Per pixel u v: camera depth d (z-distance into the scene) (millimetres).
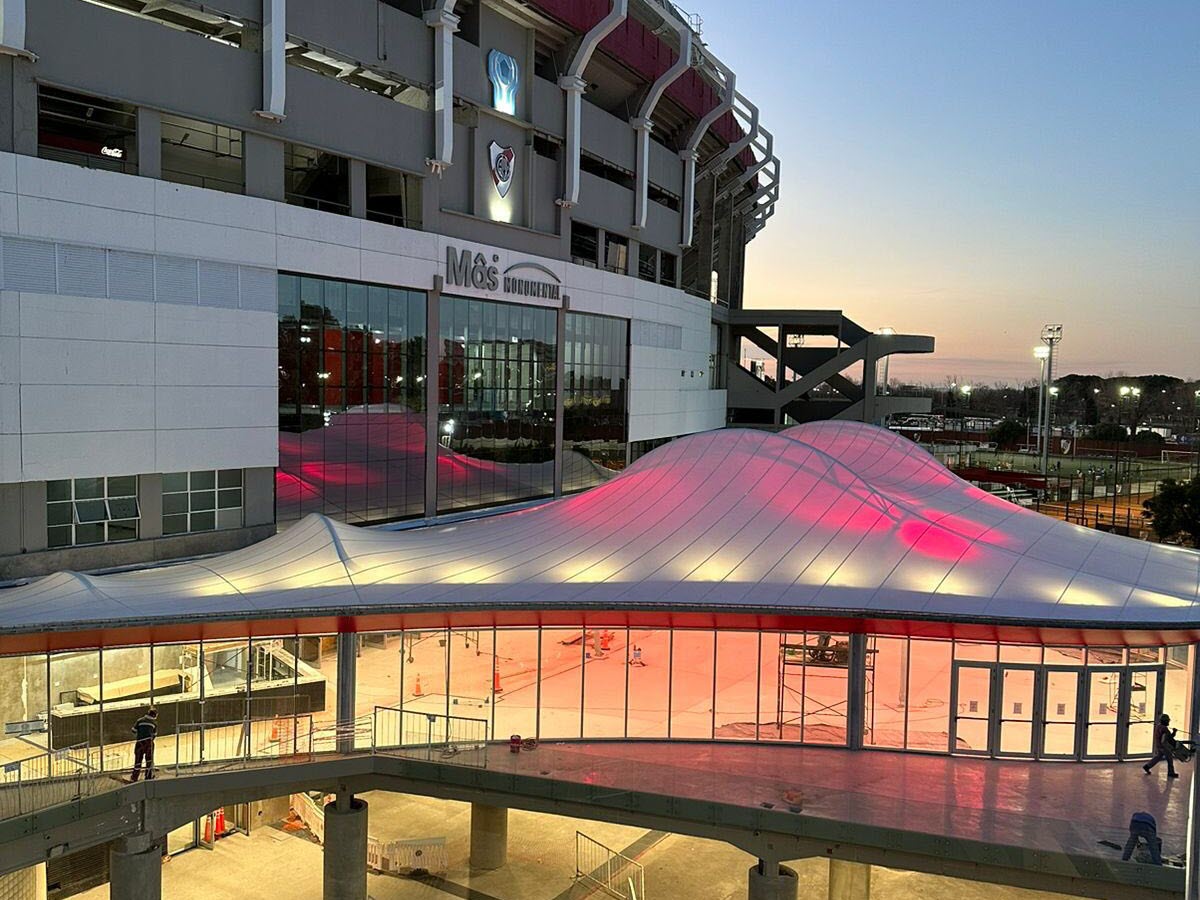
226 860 24734
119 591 22500
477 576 24672
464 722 24078
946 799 21188
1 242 25844
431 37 40062
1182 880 17203
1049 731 23656
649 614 23078
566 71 49219
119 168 29688
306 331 35188
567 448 53125
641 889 23766
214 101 31109
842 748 24234
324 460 36469
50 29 26594
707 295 80375
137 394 29406
